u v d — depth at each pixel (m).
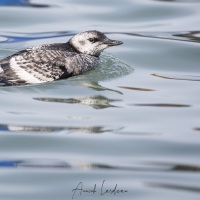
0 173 13.38
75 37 17.62
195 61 18.84
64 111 15.58
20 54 16.61
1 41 19.75
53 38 20.03
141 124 15.19
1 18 21.23
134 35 20.34
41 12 21.66
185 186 12.95
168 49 19.44
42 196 12.62
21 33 20.36
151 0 22.42
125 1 22.34
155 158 13.97
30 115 15.38
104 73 17.59
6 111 15.51
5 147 14.31
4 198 12.51
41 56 16.61
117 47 19.50
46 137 14.62
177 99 16.34
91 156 13.99
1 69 16.31
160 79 17.55
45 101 15.95
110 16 21.59
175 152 14.17
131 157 13.99
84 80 17.02
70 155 14.04
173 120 15.38
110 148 14.31
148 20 21.41
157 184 13.04
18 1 22.30
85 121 15.22
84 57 17.36
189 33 20.45
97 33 17.73
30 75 16.30
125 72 17.83
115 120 15.31
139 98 16.34
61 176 13.28
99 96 16.34
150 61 18.70
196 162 13.80
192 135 14.77
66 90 16.48
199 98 16.42
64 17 21.41
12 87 16.27
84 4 22.30
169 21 21.31
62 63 16.72
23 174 13.34
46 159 13.88
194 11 21.81
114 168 13.60
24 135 14.66
